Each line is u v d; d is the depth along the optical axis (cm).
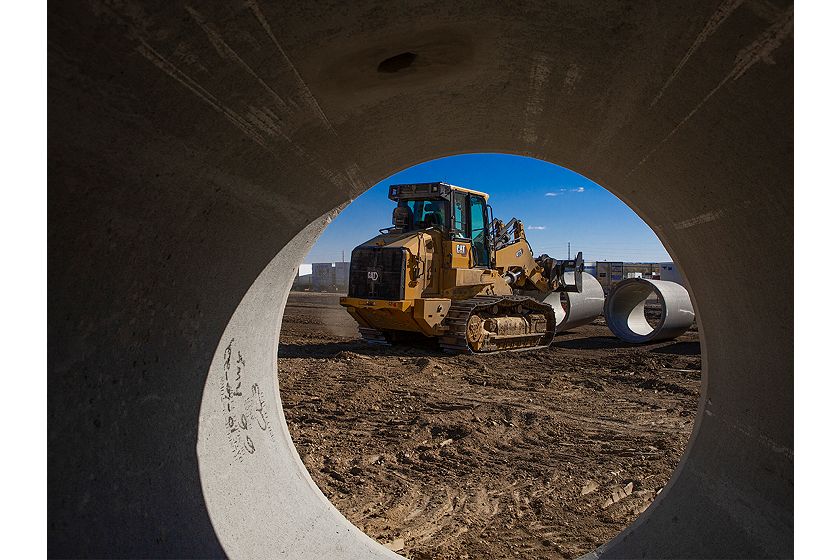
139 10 137
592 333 1562
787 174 192
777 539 223
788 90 168
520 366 1013
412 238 1084
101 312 191
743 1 149
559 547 364
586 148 325
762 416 250
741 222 236
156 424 228
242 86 195
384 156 353
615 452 548
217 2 150
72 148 156
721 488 272
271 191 279
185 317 248
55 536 169
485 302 1120
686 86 203
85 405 186
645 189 314
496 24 209
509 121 325
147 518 211
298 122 247
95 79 147
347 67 222
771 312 235
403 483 471
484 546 365
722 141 213
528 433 611
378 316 1136
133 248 200
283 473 333
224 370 294
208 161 215
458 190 1153
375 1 180
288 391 788
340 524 333
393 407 715
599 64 224
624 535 320
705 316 321
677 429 628
